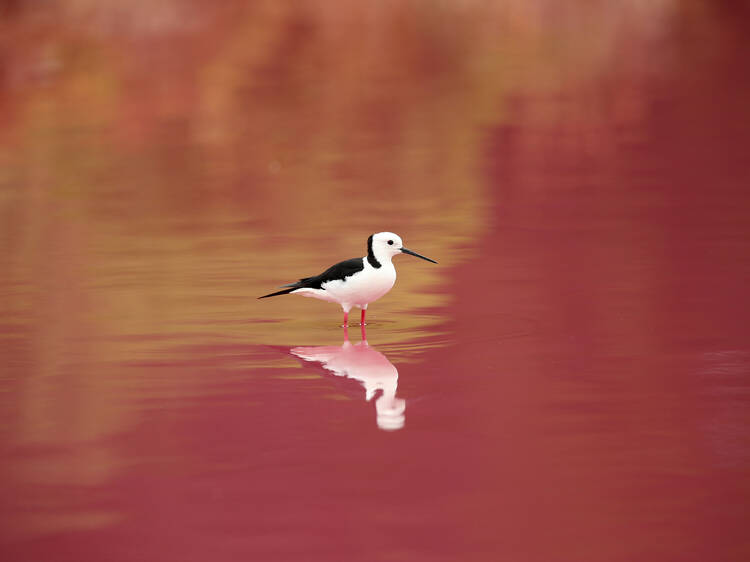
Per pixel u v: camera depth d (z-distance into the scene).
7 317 12.52
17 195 20.56
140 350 11.21
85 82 34.84
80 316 12.55
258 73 37.53
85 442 8.67
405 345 11.26
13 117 29.98
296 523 7.23
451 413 9.16
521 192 19.64
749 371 10.02
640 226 16.53
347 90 33.81
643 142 24.38
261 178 21.86
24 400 9.68
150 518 7.34
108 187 21.25
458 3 55.88
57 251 16.00
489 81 34.75
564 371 10.20
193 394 9.80
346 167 22.77
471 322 11.98
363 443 8.55
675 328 11.46
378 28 48.84
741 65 36.56
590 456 8.19
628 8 54.19
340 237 16.52
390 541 6.97
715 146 23.59
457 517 7.27
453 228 16.91
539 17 52.09
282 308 12.85
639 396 9.45
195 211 18.84
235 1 53.41
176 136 27.14
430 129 27.05
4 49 39.03
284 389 9.90
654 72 35.78
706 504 7.37
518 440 8.52
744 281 13.24
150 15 45.44
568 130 26.31
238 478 7.95
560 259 14.68
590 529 7.07
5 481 7.95
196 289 13.72
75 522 7.30
